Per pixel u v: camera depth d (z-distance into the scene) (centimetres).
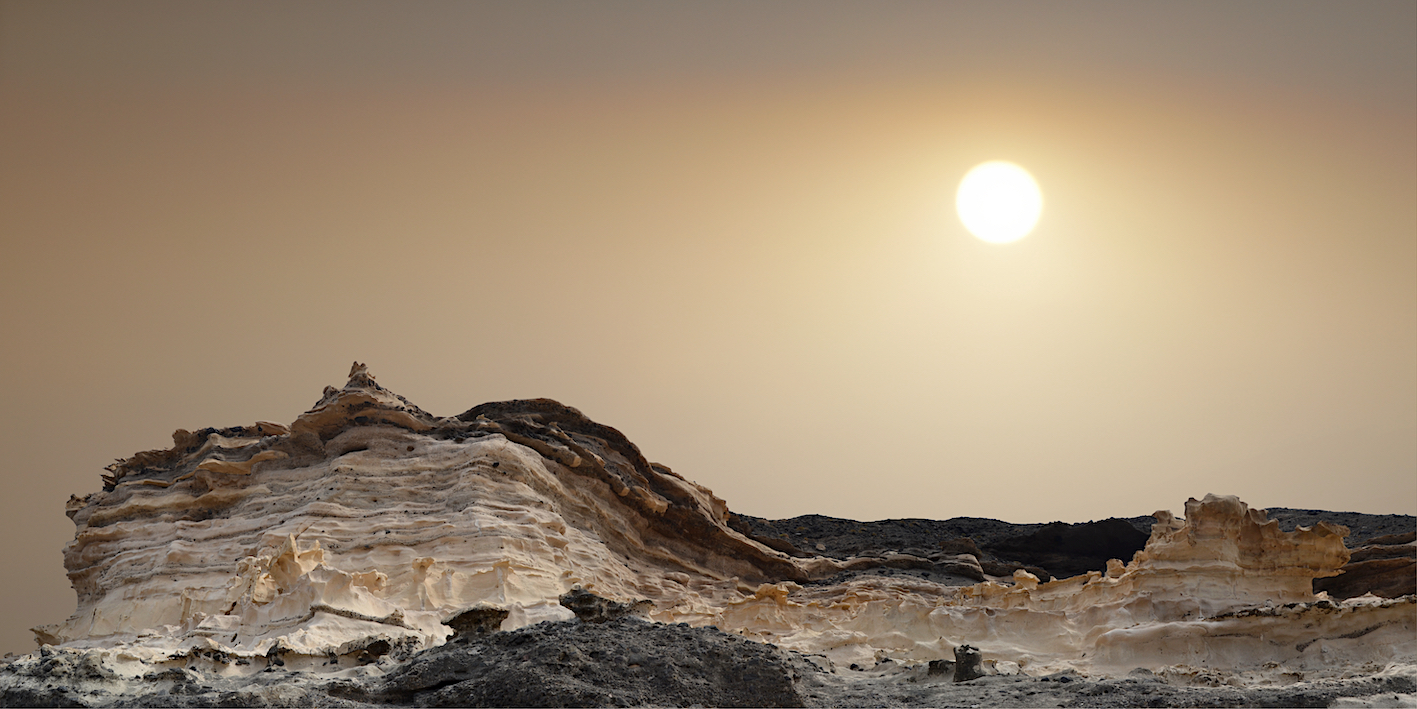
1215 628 3022
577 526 4656
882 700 2602
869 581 5206
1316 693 2405
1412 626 2909
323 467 4444
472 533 4009
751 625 4156
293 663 2898
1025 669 3225
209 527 4259
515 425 4909
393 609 3519
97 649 2691
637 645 2584
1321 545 3431
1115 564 3822
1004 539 6056
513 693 2323
